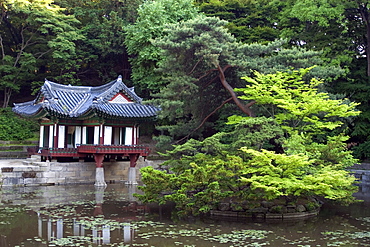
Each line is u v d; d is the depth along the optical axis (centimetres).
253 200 1995
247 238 1586
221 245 1478
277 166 1900
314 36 4447
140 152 3362
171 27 2936
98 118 3300
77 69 5075
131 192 2845
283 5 5072
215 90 3372
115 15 5066
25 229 1672
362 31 4547
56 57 4672
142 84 4700
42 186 3078
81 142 3516
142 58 4422
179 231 1684
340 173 1859
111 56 5428
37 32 5131
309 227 1817
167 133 4991
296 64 2841
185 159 2250
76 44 5278
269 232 1695
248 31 4847
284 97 2314
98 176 3197
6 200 2384
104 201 2425
